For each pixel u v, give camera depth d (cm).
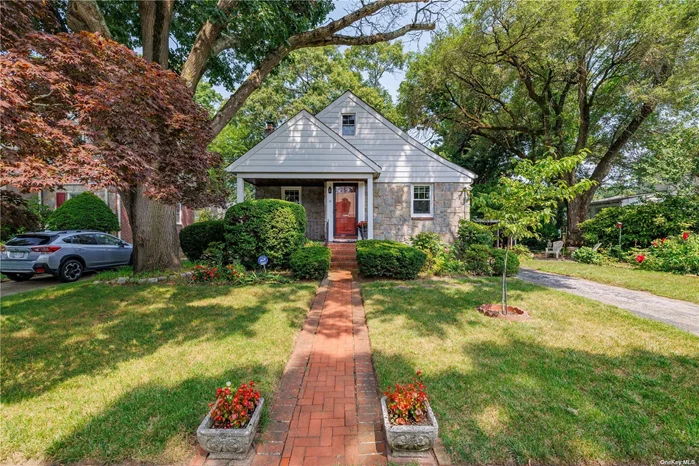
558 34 1052
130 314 493
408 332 418
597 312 510
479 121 1599
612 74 1279
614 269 978
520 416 244
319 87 1977
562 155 1461
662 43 1073
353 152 992
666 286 718
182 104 430
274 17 736
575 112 1572
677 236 1017
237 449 209
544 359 341
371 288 659
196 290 630
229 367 325
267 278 729
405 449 213
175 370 320
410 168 1137
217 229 1075
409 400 229
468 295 602
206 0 709
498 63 1320
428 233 984
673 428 232
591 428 231
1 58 260
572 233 1508
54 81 293
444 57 1303
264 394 279
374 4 838
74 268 827
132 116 339
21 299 574
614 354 354
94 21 608
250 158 988
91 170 275
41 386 293
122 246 976
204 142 487
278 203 816
